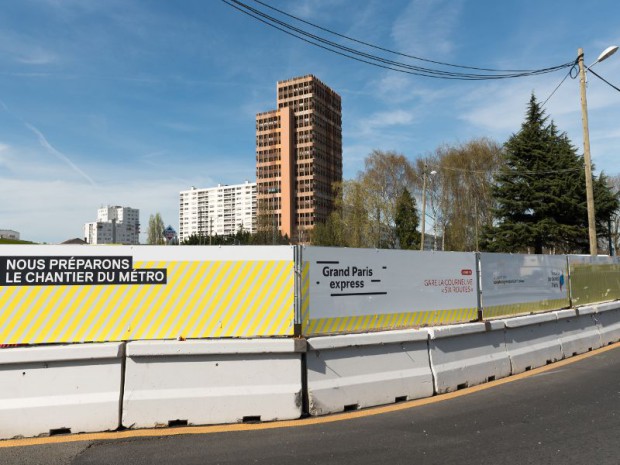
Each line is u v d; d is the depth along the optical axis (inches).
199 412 203.0
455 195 2301.9
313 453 173.2
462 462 165.6
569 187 1509.6
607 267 477.4
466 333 282.8
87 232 5895.7
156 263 219.0
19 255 207.0
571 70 728.3
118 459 166.2
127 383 200.5
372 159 2687.0
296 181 5580.7
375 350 242.7
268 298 227.9
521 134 1596.9
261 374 213.5
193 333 220.5
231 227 7209.6
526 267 358.9
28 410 188.9
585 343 397.1
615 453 173.6
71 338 209.8
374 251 260.2
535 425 206.8
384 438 189.5
